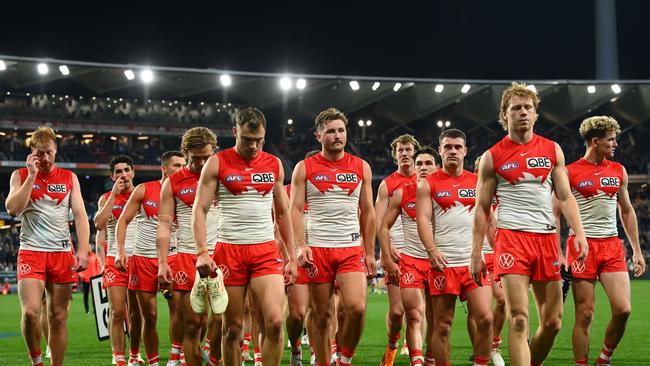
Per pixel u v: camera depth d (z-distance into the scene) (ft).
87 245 25.49
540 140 21.33
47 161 25.05
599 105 148.36
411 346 25.67
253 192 21.68
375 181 161.58
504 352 34.71
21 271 24.79
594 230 25.44
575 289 25.22
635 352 33.68
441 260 23.73
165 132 150.92
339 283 23.89
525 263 20.68
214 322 23.82
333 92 147.23
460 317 56.90
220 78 127.54
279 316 21.15
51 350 25.13
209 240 27.30
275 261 21.76
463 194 24.72
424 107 152.87
